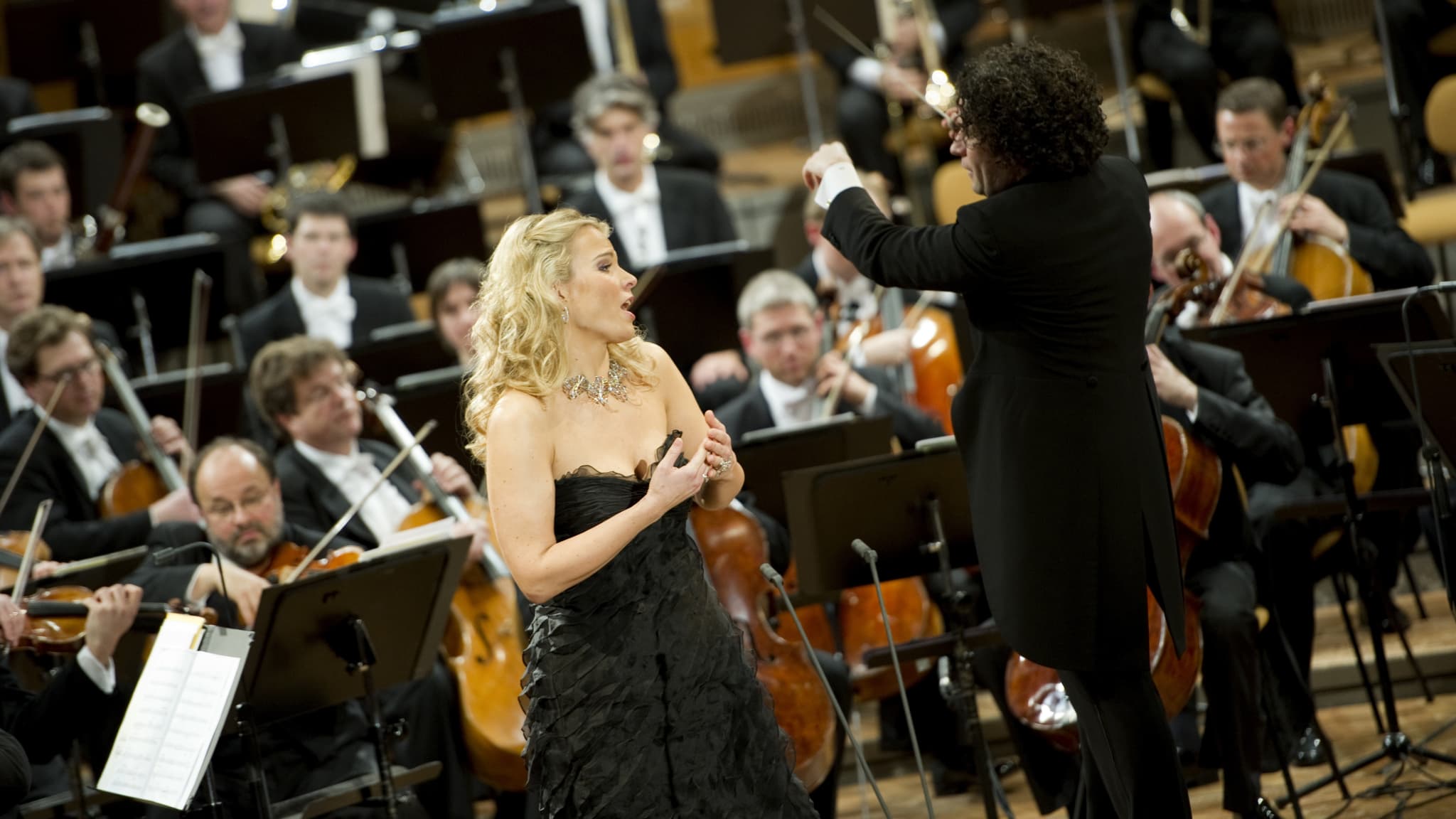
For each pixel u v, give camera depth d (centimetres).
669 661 708
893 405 1187
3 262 1338
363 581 880
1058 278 677
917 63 1834
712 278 1430
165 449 1238
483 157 2173
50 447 1209
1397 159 1811
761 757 727
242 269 1716
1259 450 955
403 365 1388
